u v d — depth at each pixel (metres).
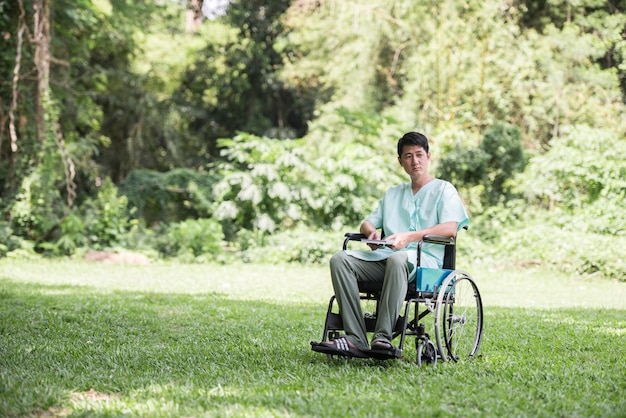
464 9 19.11
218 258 13.01
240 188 14.30
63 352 4.64
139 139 22.12
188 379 3.83
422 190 4.68
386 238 4.39
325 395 3.46
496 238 13.77
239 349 4.91
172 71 23.80
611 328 6.24
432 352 4.39
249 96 25.59
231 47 25.11
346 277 4.31
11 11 13.50
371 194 14.77
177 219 18.20
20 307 6.70
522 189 14.92
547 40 18.56
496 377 3.96
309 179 14.35
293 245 13.05
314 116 25.16
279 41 24.77
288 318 6.54
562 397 3.50
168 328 5.87
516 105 19.27
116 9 19.88
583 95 18.22
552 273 11.94
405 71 21.09
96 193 15.88
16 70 12.55
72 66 17.75
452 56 19.30
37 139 13.48
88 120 17.48
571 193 14.51
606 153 14.13
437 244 4.52
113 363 4.30
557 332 5.88
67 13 14.79
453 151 15.54
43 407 3.27
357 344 4.25
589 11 19.27
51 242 12.93
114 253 12.88
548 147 18.78
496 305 8.08
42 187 12.91
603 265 11.61
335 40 22.12
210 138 25.88
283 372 4.09
